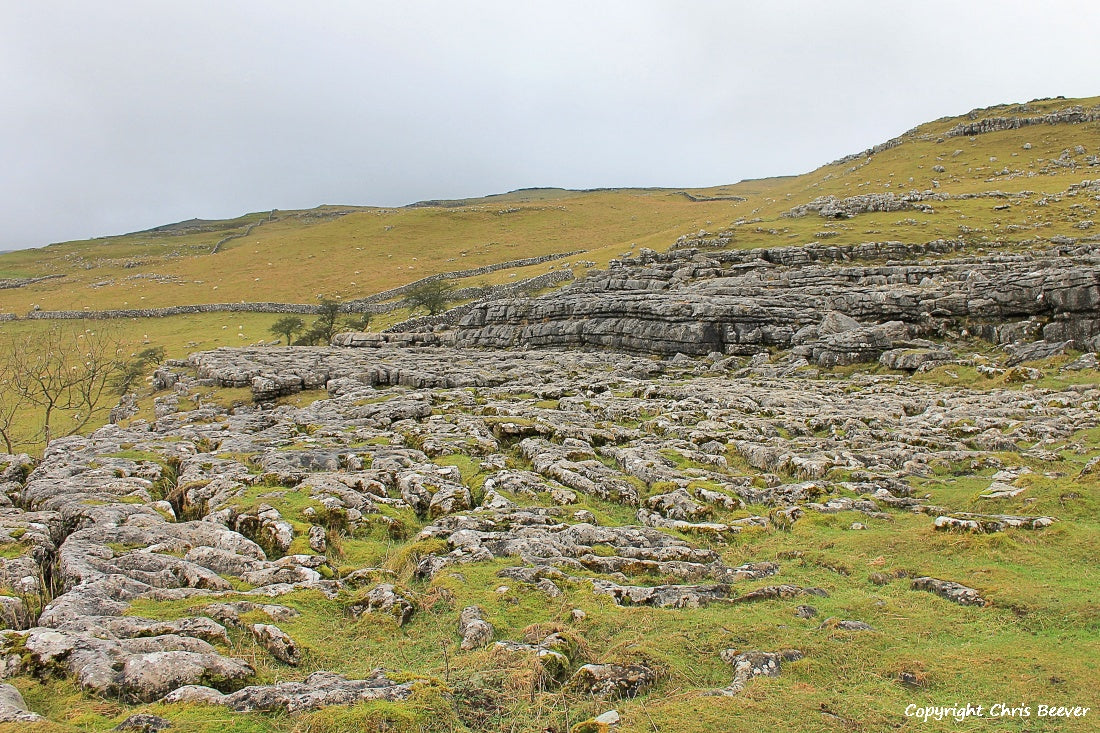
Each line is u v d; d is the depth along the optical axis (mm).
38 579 11945
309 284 134125
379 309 111062
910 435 24031
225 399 47062
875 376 39781
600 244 143500
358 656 9711
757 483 19812
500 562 13078
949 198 99000
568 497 17875
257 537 14992
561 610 10852
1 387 63000
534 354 58719
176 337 100188
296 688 8234
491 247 153375
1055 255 65562
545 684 8766
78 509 15844
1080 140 118375
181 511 17828
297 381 47531
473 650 9641
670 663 9164
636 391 36156
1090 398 28328
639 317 59875
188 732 7227
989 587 11156
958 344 44969
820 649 9406
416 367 49688
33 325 112625
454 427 26609
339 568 13383
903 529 14711
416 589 12227
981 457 20422
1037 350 39188
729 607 11094
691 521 16297
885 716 7855
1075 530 13570
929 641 9766
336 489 17500
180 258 187500
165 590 11266
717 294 62844
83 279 164250
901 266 65250
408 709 7742
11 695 7840
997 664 8859
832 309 53125
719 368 48562
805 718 7820
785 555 13836
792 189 150875
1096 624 9781
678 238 106438
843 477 19344
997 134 130250
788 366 45469
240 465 20781
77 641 9000
